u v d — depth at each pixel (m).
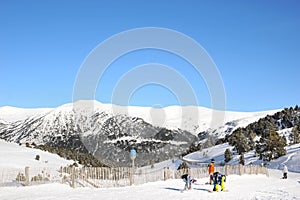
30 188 23.81
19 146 74.00
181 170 33.94
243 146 94.25
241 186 29.72
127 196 21.38
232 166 42.22
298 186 31.67
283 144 84.38
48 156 64.44
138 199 20.31
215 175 25.22
